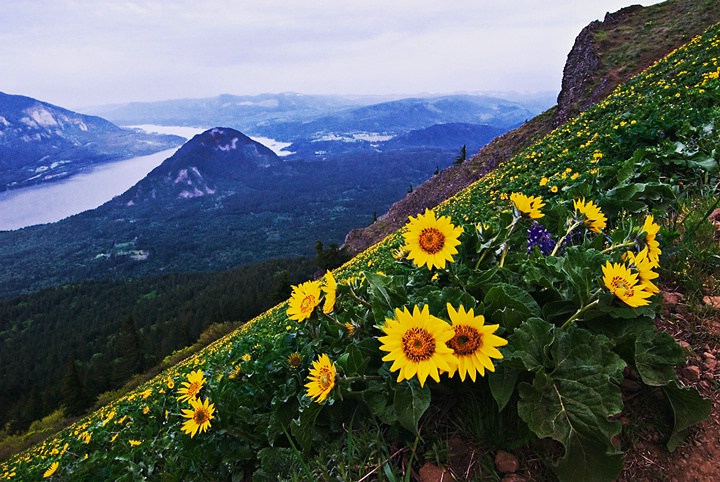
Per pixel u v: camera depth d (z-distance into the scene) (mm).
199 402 2818
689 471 1815
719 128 6160
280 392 2756
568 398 1799
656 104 12195
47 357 116812
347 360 2244
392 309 2352
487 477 1863
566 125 21781
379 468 1967
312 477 1938
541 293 2434
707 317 2586
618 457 1663
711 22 36000
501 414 2025
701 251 3035
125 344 75688
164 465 3512
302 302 2479
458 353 1661
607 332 2170
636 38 40625
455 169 63625
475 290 2422
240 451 2709
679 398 1939
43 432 54625
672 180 4762
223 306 101188
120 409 9562
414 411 1881
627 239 2516
